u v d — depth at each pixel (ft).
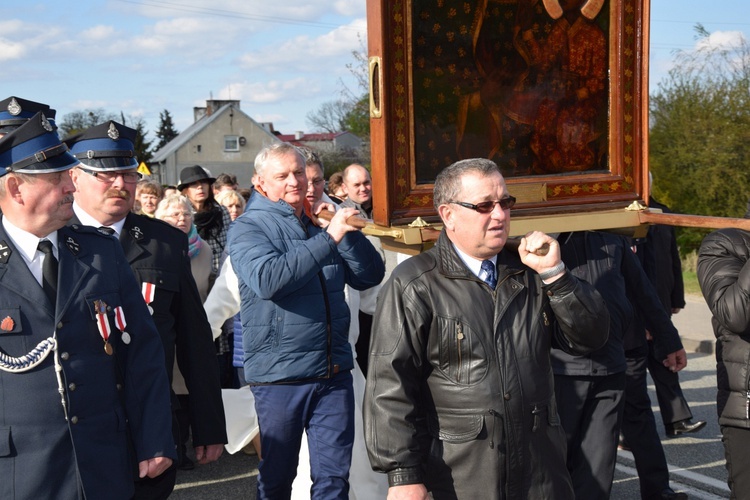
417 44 10.69
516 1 11.34
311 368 13.37
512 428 9.30
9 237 9.25
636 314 15.89
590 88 11.98
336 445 13.52
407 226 10.55
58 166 9.12
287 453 13.57
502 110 11.41
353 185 21.67
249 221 13.66
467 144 11.15
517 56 11.44
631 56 12.01
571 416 13.39
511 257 9.89
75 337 9.33
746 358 11.38
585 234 13.82
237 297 16.74
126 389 9.96
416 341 9.55
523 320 9.58
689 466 19.27
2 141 9.00
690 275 52.95
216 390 13.32
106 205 13.02
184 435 19.08
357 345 17.39
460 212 9.44
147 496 11.35
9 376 9.00
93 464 9.29
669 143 61.57
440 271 9.67
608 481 13.34
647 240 22.16
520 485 9.34
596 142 12.08
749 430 11.47
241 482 19.29
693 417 23.47
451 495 9.46
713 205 60.23
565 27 11.72
